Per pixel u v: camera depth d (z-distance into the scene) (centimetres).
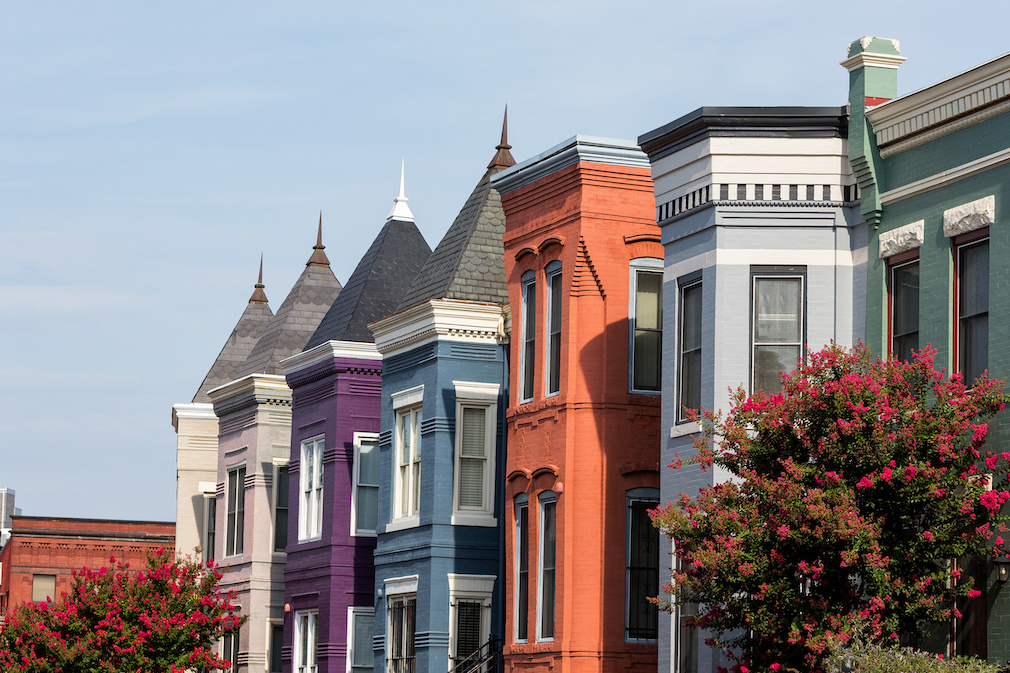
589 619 5062
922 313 4134
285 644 7206
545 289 5428
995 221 3912
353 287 7281
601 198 5250
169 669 6488
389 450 6425
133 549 12244
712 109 4522
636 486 5162
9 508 16850
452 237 6438
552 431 5278
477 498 6062
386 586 6322
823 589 3678
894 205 4294
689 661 4600
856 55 4375
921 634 3781
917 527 3703
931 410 3650
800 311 4462
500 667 5881
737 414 3844
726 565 3594
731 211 4525
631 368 5216
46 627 6556
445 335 6072
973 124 4022
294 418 7356
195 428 8975
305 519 7175
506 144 6606
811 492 3509
